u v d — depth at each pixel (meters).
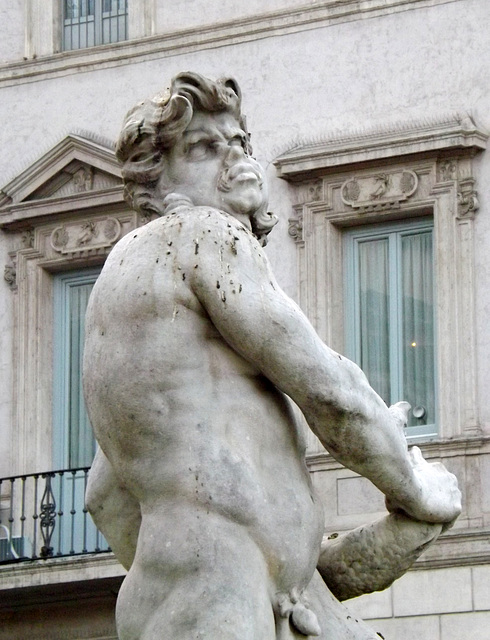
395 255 24.00
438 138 23.56
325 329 24.06
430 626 22.12
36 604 23.88
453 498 4.40
